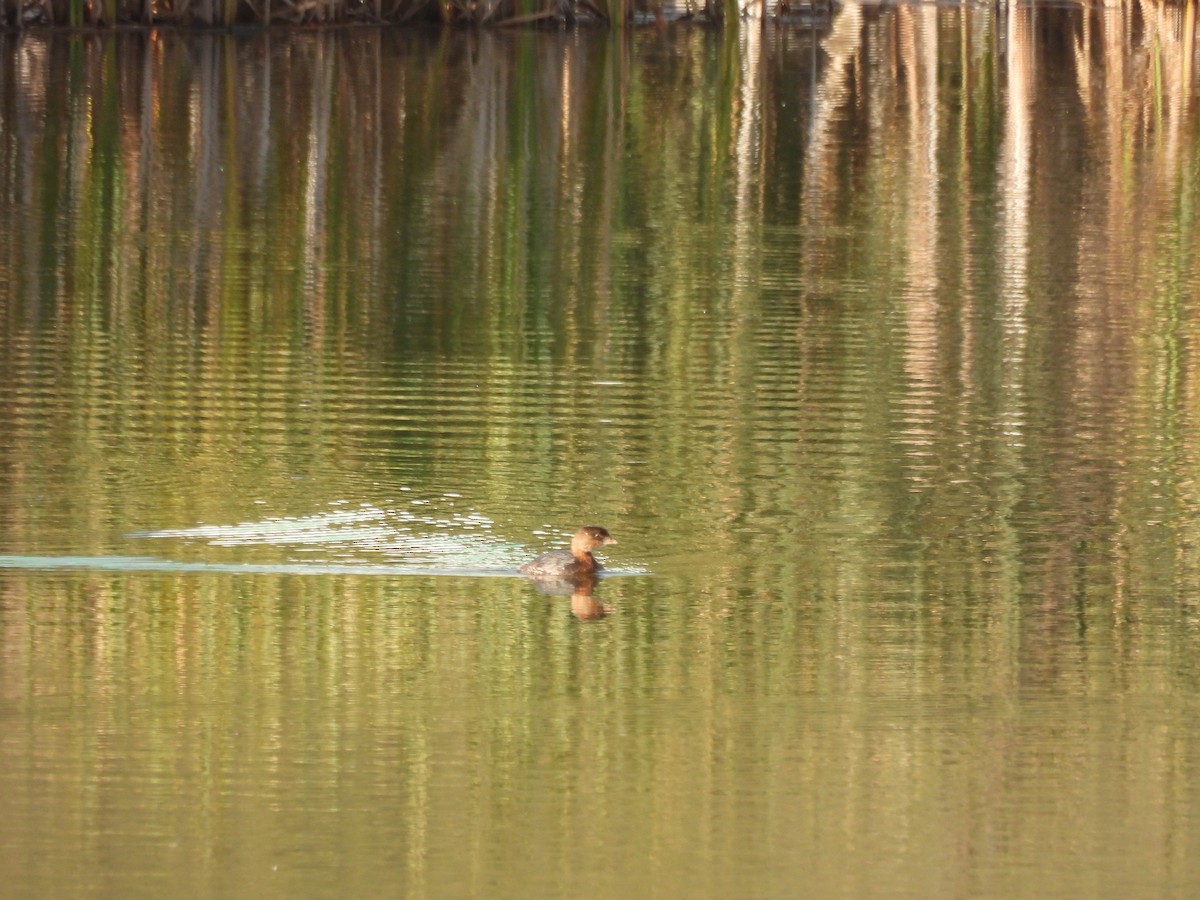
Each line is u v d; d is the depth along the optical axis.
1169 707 44.56
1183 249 94.38
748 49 165.50
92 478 58.22
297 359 72.94
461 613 49.41
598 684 45.12
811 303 83.38
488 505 57.19
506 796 39.41
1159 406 69.12
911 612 50.12
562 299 83.31
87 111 125.75
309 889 35.44
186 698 43.97
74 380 69.12
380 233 95.56
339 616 48.75
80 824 37.81
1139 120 132.62
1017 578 52.56
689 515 57.16
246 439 62.72
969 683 45.72
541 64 154.38
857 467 61.91
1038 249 94.38
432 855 36.66
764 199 106.19
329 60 152.88
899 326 79.81
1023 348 76.50
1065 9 193.25
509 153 117.81
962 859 36.94
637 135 124.88
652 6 180.25
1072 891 36.03
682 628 48.84
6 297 81.06
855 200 106.31
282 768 40.47
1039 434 65.56
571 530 55.31
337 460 60.81
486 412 66.56
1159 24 176.00
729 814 38.84
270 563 51.97
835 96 141.88
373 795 39.31
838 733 42.88
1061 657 47.31
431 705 43.91
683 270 89.25
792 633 48.44
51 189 103.31
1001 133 127.56
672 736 42.59
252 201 102.31
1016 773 40.94
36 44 153.12
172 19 164.12
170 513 55.38
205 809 38.56
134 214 98.25
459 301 82.69
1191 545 55.34
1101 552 54.81
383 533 54.50
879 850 37.47
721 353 75.06
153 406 66.12
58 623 47.81
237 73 144.38
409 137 121.88
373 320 79.12
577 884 35.84
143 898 34.97
